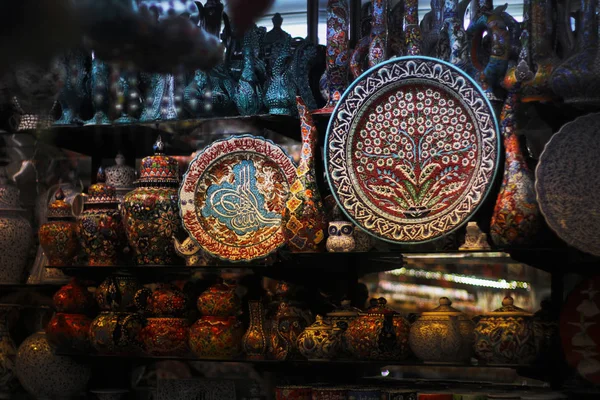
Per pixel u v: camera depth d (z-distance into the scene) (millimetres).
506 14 1915
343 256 2041
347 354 1948
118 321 2193
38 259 2514
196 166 2111
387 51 1988
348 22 2049
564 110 1793
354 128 1932
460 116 1863
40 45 441
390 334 1861
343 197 1904
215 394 2246
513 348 1739
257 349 2035
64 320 2283
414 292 2117
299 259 2025
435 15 2037
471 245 1821
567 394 1815
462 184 1846
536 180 1688
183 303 2164
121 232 2232
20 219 2477
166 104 2201
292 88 2084
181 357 2131
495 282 2029
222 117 2145
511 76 1756
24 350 2367
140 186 2174
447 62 1857
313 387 1952
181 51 540
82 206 2471
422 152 1892
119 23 493
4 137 2633
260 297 2285
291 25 2277
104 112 2273
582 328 1786
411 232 1860
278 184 2062
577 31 1730
